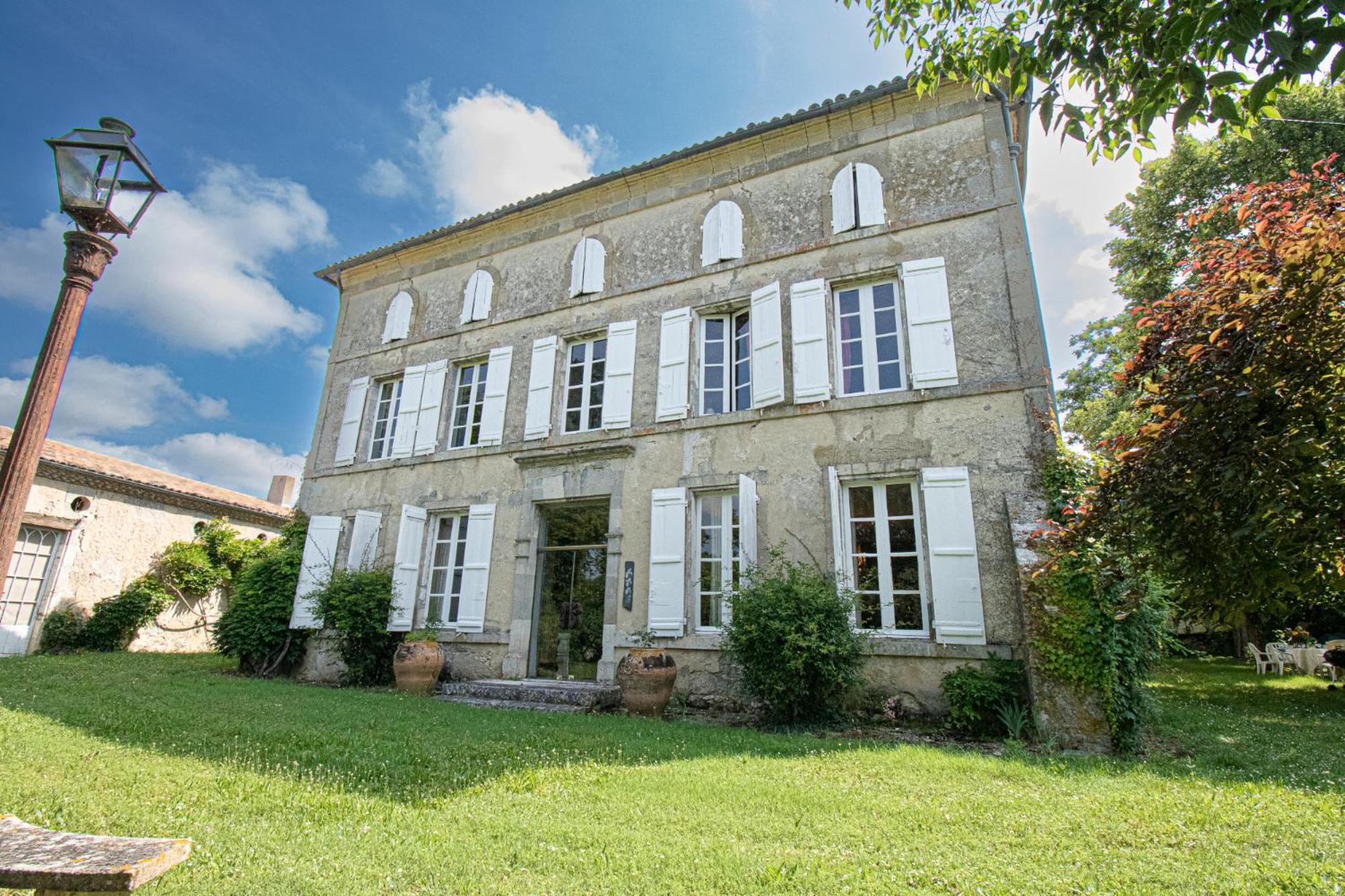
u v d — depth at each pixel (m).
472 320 11.98
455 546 10.88
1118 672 5.82
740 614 7.11
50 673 9.59
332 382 13.35
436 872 2.74
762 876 2.71
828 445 8.27
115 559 15.15
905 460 7.82
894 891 2.59
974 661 6.92
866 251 8.84
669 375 9.62
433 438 11.46
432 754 4.78
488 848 3.01
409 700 7.83
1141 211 15.81
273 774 4.19
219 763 4.43
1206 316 3.04
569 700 8.01
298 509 12.55
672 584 8.62
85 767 4.20
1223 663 15.52
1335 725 6.82
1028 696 6.41
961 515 7.34
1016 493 7.21
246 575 11.74
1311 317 2.65
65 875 1.66
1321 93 13.16
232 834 3.10
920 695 7.05
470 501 10.75
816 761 4.86
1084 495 3.53
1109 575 3.49
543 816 3.48
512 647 9.57
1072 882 2.64
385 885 2.60
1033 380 7.48
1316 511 2.52
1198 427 2.76
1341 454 2.52
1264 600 2.78
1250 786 4.11
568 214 11.61
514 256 12.02
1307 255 2.69
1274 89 2.33
